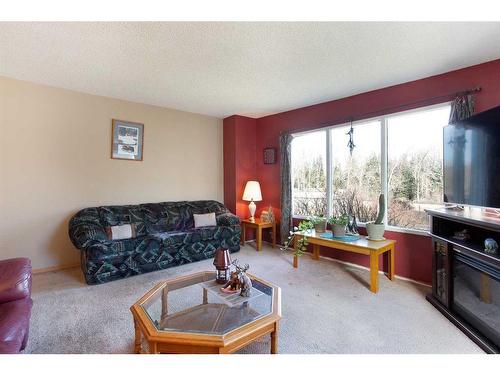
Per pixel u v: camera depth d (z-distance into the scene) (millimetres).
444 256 2252
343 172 3734
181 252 3473
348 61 2555
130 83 3191
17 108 3098
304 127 4172
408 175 3092
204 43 2236
